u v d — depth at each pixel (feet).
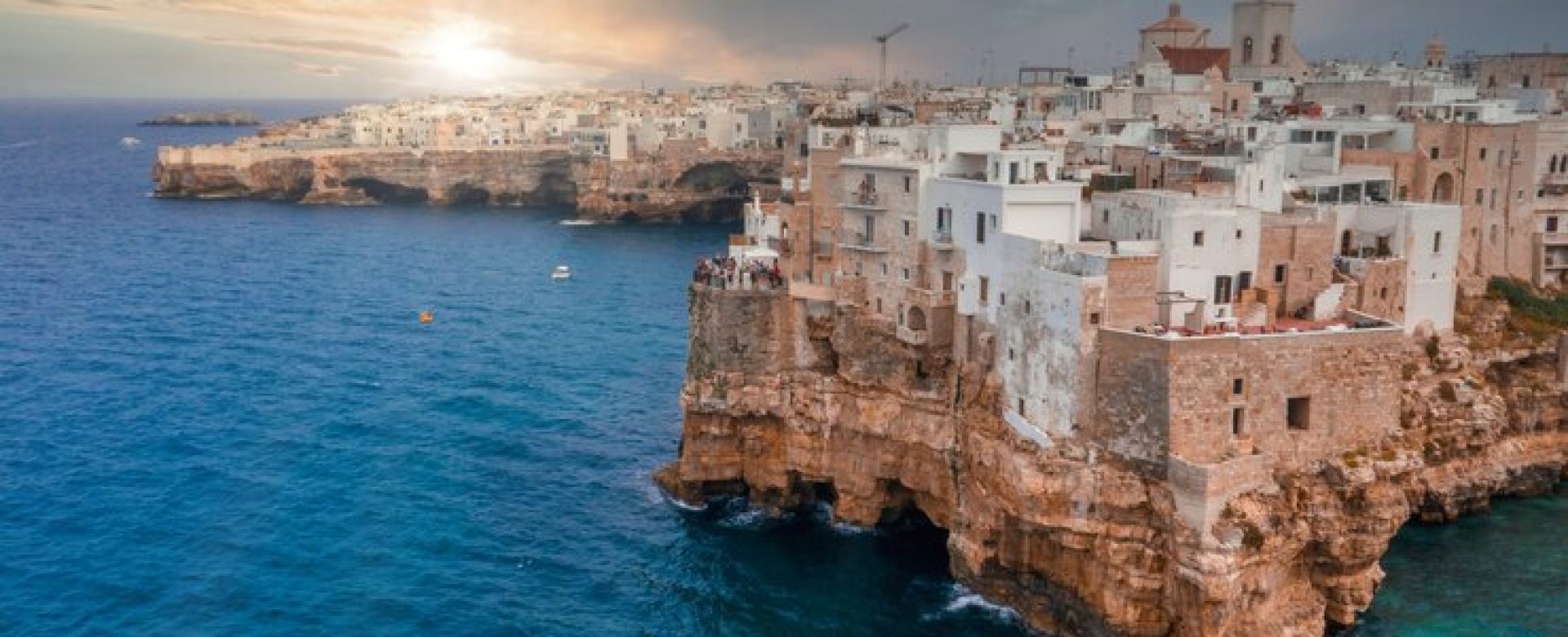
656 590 222.69
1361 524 197.36
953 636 207.72
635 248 621.31
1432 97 350.84
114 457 284.00
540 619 211.00
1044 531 203.72
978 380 227.40
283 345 398.62
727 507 264.93
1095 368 197.47
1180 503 186.80
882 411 246.27
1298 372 193.26
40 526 243.40
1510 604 211.20
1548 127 295.28
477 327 428.56
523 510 257.14
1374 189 271.90
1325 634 201.98
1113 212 233.55
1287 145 281.74
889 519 255.29
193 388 343.87
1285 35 445.37
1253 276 217.36
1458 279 276.62
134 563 228.02
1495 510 252.83
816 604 218.79
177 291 493.36
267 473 275.39
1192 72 454.81
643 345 400.26
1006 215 217.36
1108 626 198.39
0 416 314.14
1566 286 297.94
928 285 239.91
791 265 268.41
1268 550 187.93
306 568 227.20
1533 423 264.52
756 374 260.83
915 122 324.60
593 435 305.94
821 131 298.56
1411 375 245.04
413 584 222.07
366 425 310.24
